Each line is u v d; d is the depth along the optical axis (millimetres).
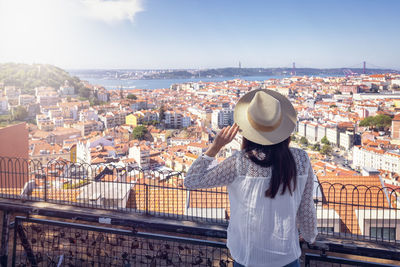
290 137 1475
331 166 61625
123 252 2766
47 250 2891
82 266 2836
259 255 1458
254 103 1446
